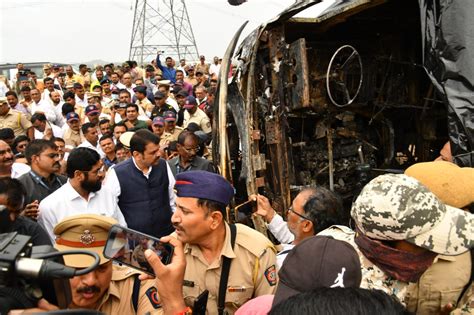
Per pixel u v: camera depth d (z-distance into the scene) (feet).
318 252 4.60
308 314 3.07
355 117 20.04
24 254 3.50
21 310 3.51
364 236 5.75
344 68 17.12
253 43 15.72
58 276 3.40
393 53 18.89
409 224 5.29
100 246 6.47
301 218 8.52
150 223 14.16
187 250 7.29
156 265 5.76
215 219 6.89
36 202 11.85
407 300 6.06
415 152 20.24
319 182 18.97
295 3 14.84
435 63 11.41
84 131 22.77
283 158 15.56
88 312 2.95
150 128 27.43
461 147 10.68
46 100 35.17
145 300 6.73
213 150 18.06
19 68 50.44
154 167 14.43
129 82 42.24
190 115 28.43
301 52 14.96
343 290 3.24
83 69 49.93
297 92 15.33
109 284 6.61
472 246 5.38
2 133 20.48
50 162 13.23
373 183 5.70
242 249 7.17
